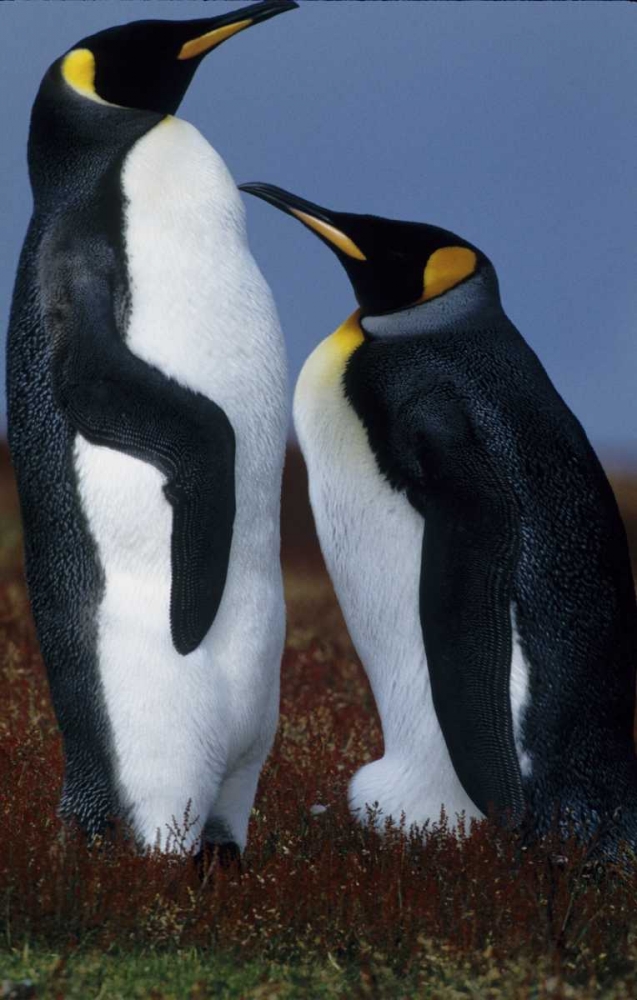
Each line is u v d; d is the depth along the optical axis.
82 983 9.09
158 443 10.71
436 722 12.22
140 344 10.94
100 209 11.27
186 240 11.23
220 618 11.12
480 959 9.55
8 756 14.66
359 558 12.51
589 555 12.23
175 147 11.56
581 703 12.02
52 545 11.02
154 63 12.43
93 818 10.96
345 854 11.31
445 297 13.09
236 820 11.80
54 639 11.05
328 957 9.81
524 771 11.82
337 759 15.47
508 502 11.95
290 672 22.28
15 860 10.41
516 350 12.95
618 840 11.91
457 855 11.12
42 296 11.20
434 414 12.19
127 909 9.92
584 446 12.66
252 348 11.30
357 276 13.32
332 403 12.64
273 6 12.87
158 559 10.80
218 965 9.55
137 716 10.80
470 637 11.78
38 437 11.07
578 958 9.75
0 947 9.70
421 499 12.15
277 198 13.73
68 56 12.28
